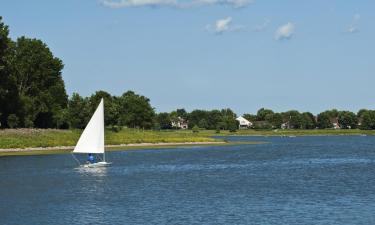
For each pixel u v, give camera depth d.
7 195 78.81
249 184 91.56
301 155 173.75
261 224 57.84
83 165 125.44
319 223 58.06
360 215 62.06
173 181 95.88
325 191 81.94
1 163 130.88
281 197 75.81
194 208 66.94
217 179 99.31
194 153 177.50
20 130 196.88
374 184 90.56
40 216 62.44
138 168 120.69
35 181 95.31
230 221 59.28
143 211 65.00
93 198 75.44
